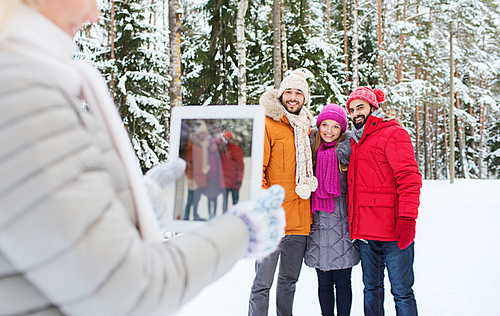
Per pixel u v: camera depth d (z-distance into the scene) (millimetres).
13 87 403
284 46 10945
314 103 13242
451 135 18219
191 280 454
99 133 547
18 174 367
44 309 417
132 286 390
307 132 2746
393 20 20484
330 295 2740
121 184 563
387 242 2486
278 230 600
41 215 361
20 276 409
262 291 2584
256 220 567
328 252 2652
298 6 12344
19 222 365
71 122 426
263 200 618
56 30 524
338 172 2703
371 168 2535
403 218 2346
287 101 2832
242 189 872
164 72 11023
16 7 500
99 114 596
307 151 2693
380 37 17500
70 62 572
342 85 15688
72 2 547
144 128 10195
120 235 405
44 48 501
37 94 409
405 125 21906
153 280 408
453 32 19828
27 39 486
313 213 2746
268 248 583
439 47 21906
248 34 11867
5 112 387
